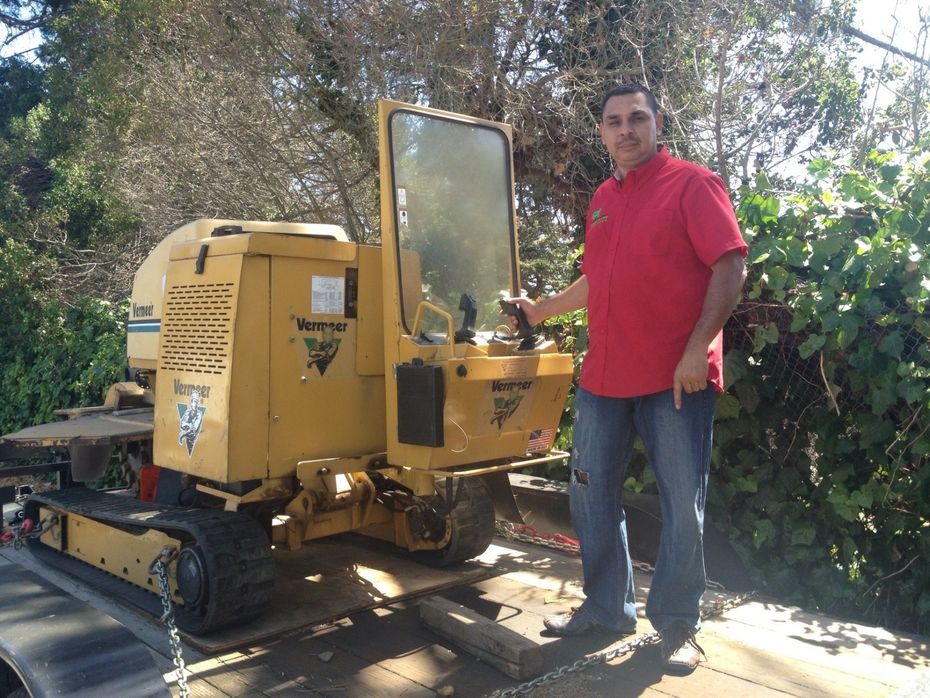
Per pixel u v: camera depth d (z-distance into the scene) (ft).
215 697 8.81
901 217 11.47
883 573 12.45
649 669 9.28
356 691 8.92
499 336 11.69
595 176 20.07
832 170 13.58
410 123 11.25
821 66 21.98
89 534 13.50
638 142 9.39
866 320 11.79
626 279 9.34
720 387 9.52
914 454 11.87
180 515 11.28
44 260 36.65
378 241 27.20
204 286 11.12
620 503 10.25
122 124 34.47
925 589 12.01
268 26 25.13
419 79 22.16
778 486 13.25
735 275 8.76
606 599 10.18
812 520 13.11
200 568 10.36
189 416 11.23
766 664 9.40
